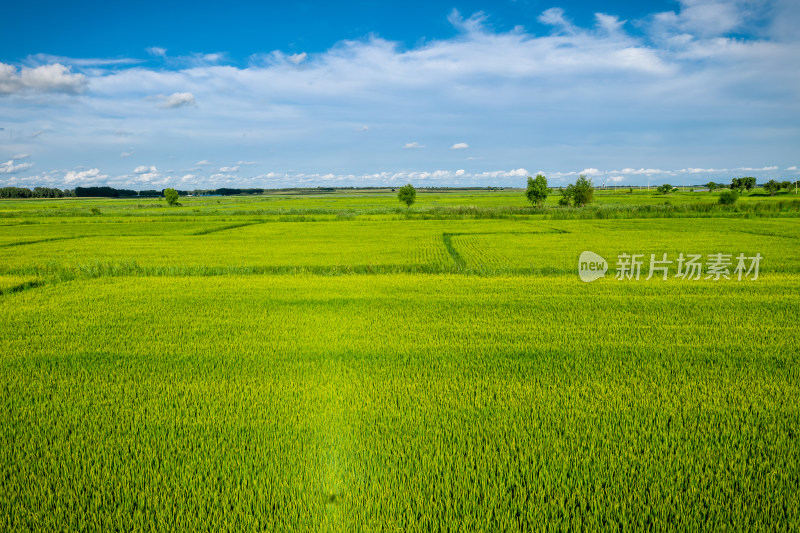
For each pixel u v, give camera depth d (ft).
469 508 16.62
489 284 61.67
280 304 50.42
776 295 52.21
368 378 28.71
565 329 39.29
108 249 111.24
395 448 20.49
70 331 40.32
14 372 30.76
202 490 17.84
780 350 33.12
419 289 58.49
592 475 18.37
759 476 18.12
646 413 23.54
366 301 51.31
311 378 28.99
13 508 16.98
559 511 16.52
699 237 121.29
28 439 22.13
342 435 21.74
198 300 52.70
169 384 28.43
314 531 15.67
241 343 36.58
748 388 26.53
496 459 19.56
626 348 33.99
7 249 111.24
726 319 41.86
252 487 17.99
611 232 136.77
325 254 100.89
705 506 16.69
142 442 21.54
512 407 24.45
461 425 22.58
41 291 58.75
